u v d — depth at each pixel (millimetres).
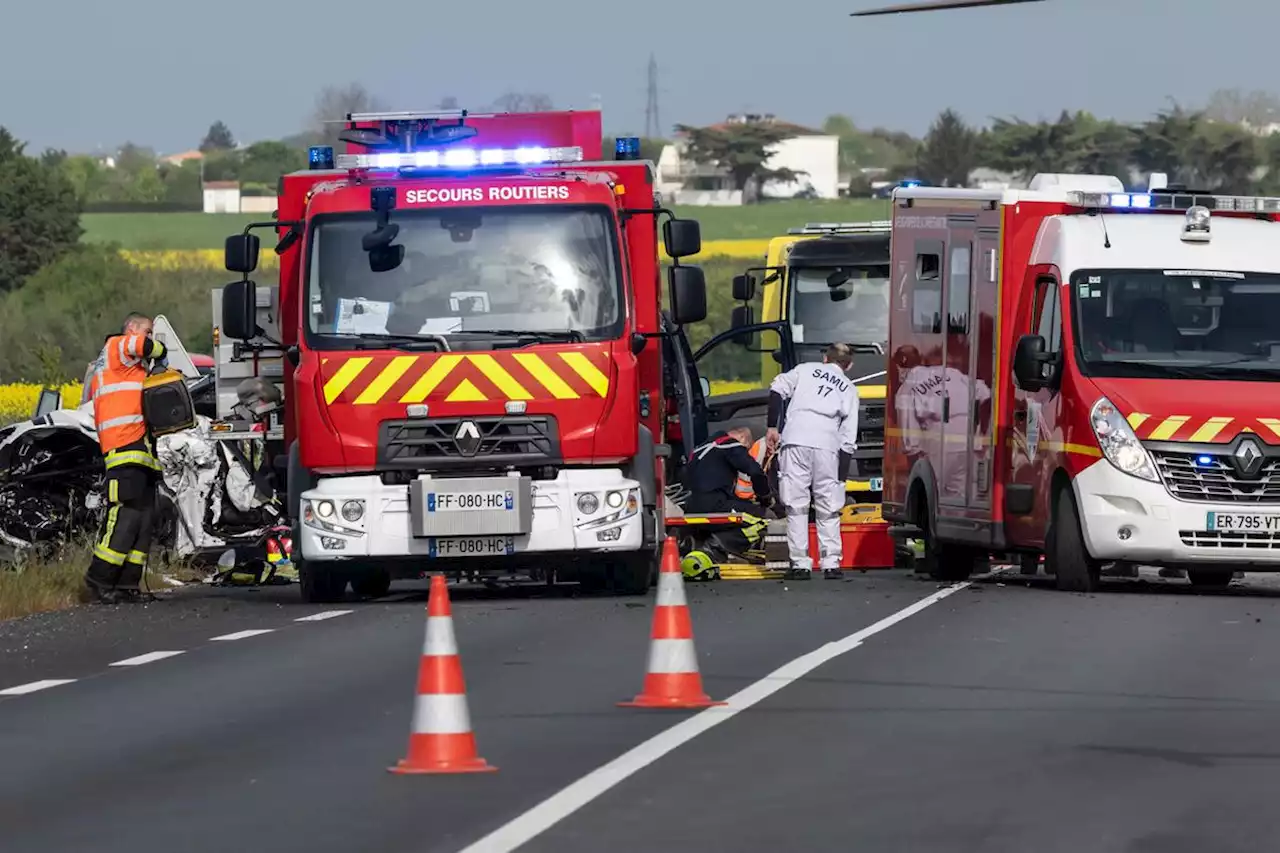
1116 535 45375
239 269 44375
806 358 74812
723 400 70062
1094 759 23484
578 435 42969
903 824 20031
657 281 46031
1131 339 46969
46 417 53781
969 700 28016
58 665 34094
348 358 42875
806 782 22188
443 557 42969
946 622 38531
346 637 37281
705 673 30922
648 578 45844
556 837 19594
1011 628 37375
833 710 27141
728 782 22234
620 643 35250
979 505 50281
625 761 23484
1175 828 19797
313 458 42938
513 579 52156
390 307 43125
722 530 55938
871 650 33875
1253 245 48312
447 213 43406
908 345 55812
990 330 49875
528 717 26922
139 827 20625
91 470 53812
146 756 24859
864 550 60469
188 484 54562
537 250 43406
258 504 54688
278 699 29406
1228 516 44938
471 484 42688
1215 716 26609
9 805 21938
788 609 41469
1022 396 48750
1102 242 48094
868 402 70750
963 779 22312
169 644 36938
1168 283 47562
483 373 42781
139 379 47031
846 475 54125
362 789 22266
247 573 53438
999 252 49500
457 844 19391
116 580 46750
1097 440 45594
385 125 52375
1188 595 45469
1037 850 18906
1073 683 29703
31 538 53812
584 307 43281
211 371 62312
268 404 53781
